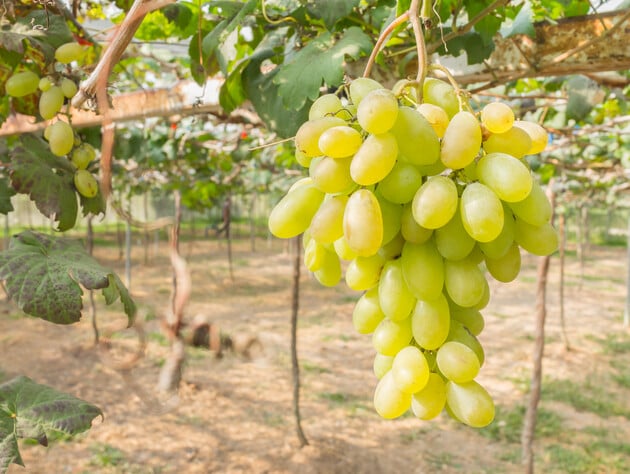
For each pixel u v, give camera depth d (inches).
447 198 13.5
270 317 152.2
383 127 13.4
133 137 54.8
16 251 17.6
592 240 372.5
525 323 151.6
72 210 22.0
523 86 49.3
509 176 13.8
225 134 77.4
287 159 90.4
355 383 103.3
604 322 153.9
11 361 101.7
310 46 21.2
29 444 72.6
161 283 186.5
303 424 84.7
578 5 29.3
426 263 14.7
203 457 73.6
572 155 78.7
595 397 98.7
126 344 98.9
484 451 79.1
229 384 97.7
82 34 24.9
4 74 24.2
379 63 23.0
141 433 78.4
